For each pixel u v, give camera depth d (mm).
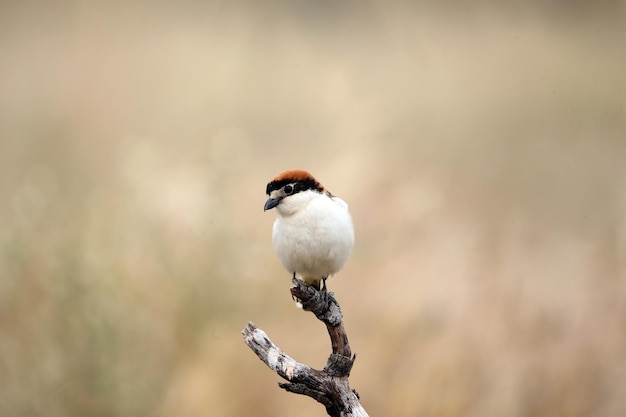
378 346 11625
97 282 11914
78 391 11422
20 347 11797
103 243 12750
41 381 11398
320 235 9070
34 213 13109
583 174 17047
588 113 19984
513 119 20031
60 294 11844
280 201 9180
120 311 11742
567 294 12508
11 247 12508
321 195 9328
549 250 13820
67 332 11656
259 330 7398
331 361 7203
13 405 11281
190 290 12195
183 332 12055
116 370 11430
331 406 7254
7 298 12203
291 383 7184
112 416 11195
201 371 11469
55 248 12492
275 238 9469
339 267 9453
